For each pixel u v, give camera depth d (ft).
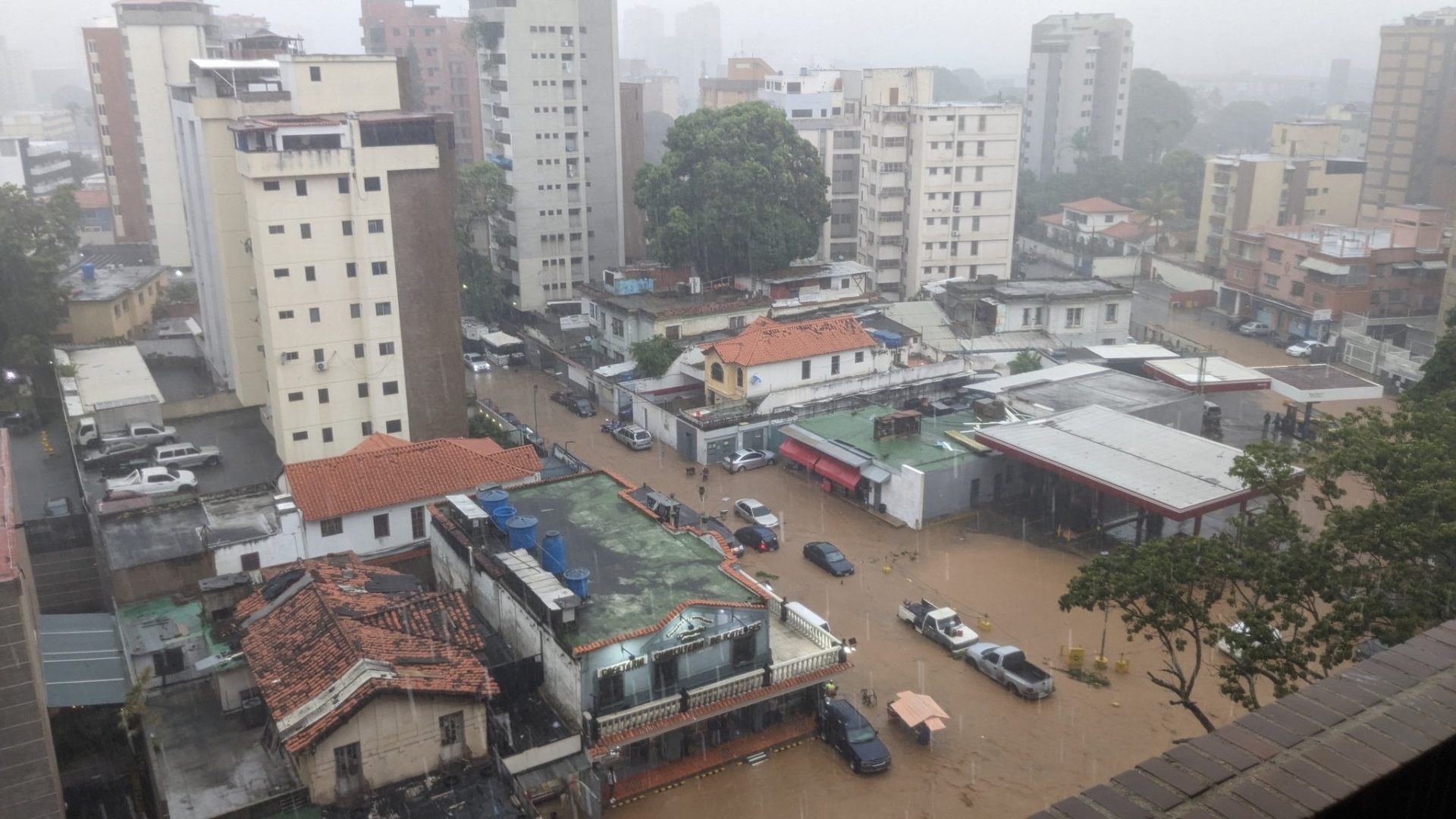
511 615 126.62
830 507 202.90
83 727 109.19
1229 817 21.27
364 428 208.23
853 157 375.86
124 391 222.48
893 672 144.87
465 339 320.50
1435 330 301.63
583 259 338.75
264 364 224.53
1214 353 299.17
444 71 516.73
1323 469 114.83
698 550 137.69
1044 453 188.75
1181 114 617.21
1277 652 96.63
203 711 113.39
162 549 136.56
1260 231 352.08
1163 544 111.14
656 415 239.09
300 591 117.70
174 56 370.73
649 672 116.67
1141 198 428.15
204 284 247.91
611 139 336.08
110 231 438.81
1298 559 103.09
